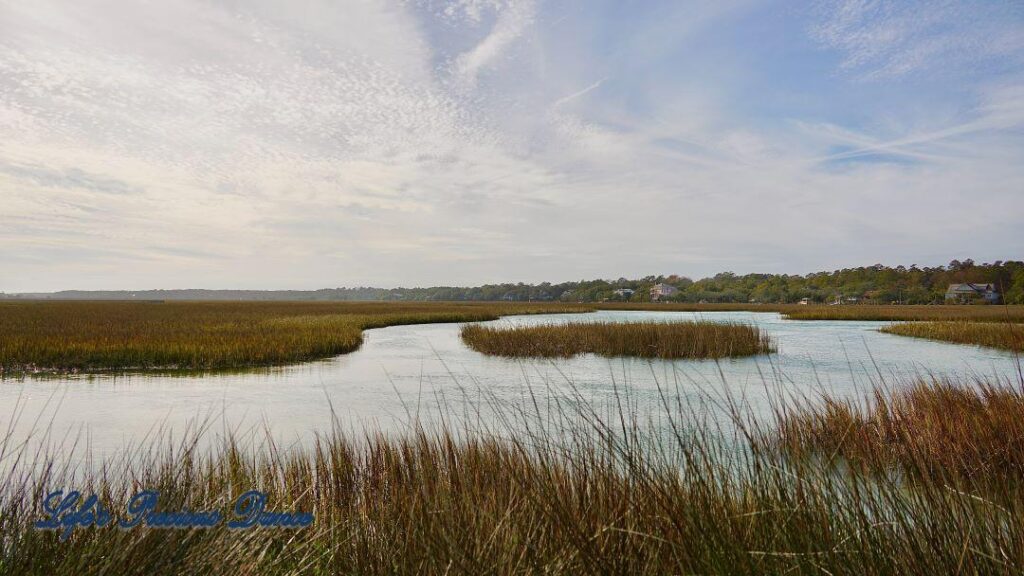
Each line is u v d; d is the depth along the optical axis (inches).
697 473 127.3
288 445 322.0
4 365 666.2
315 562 135.9
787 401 425.4
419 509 141.4
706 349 797.9
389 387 543.2
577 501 134.1
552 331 935.0
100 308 2373.3
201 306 2947.8
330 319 1523.1
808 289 4911.4
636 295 6343.5
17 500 126.3
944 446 230.1
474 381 569.6
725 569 100.6
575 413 366.0
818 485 125.0
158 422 396.8
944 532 109.5
